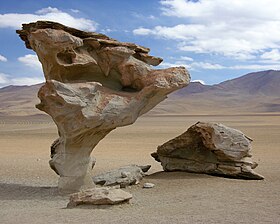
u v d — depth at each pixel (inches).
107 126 643.5
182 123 3457.2
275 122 3506.4
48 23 629.9
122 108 642.8
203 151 819.4
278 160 1112.2
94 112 617.9
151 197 619.8
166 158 853.8
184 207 535.8
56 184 762.8
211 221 448.8
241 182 742.5
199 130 791.7
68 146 648.4
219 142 775.7
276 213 492.7
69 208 533.0
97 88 623.5
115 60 671.1
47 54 622.5
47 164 1046.4
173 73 665.0
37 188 705.0
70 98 594.6
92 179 695.1
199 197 610.2
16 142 1747.0
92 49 668.1
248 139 808.3
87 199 539.8
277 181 759.1
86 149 666.8
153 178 784.9
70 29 639.8
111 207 531.8
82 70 657.6
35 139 1900.8
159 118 4739.2
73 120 611.8
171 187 701.3
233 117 4931.1
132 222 443.2
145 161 1119.0
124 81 685.9
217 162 800.9
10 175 867.4
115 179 716.7
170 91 669.9
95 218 465.4
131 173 734.5
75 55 636.1
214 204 554.3
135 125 3142.2
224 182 737.6
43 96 609.3
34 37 616.7
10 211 520.1
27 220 458.9
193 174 808.9
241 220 454.6
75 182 648.4
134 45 685.9
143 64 682.2
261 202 565.0
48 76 656.4
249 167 784.3
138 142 1710.1
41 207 550.9
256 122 3518.7
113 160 1133.7
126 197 551.5
